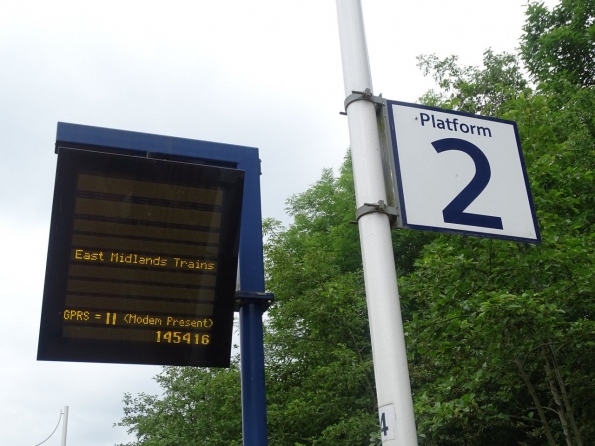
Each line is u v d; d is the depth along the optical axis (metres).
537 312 7.27
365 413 14.11
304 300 15.59
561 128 13.40
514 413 11.98
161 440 18.25
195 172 6.05
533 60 19.88
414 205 3.51
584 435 8.62
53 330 5.44
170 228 5.92
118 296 5.68
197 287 5.89
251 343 6.33
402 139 3.65
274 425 15.00
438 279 8.20
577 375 8.45
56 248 5.59
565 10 19.62
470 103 17.12
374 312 3.11
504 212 3.79
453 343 8.31
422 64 19.56
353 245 18.77
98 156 5.79
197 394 19.02
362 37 3.82
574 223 9.87
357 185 3.48
